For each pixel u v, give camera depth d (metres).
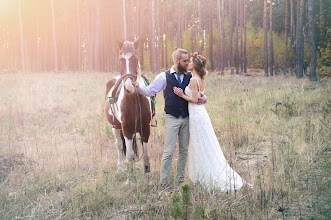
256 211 3.53
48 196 4.32
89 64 42.75
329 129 6.41
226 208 3.60
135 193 4.27
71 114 10.72
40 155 6.14
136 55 4.33
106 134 7.62
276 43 34.12
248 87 15.15
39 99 13.16
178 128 4.36
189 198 3.75
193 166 4.35
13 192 4.43
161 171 4.43
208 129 4.30
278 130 7.02
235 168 4.97
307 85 14.38
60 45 53.41
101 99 13.24
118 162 5.41
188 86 4.23
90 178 5.02
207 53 36.91
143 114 4.62
